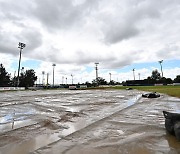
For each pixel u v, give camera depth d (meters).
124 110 13.00
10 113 11.70
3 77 91.06
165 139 6.08
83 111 12.58
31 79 105.56
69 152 5.02
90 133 6.97
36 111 12.60
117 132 7.08
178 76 107.56
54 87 93.75
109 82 131.00
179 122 6.38
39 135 6.71
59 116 10.66
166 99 20.59
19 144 5.71
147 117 10.17
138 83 105.62
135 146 5.45
